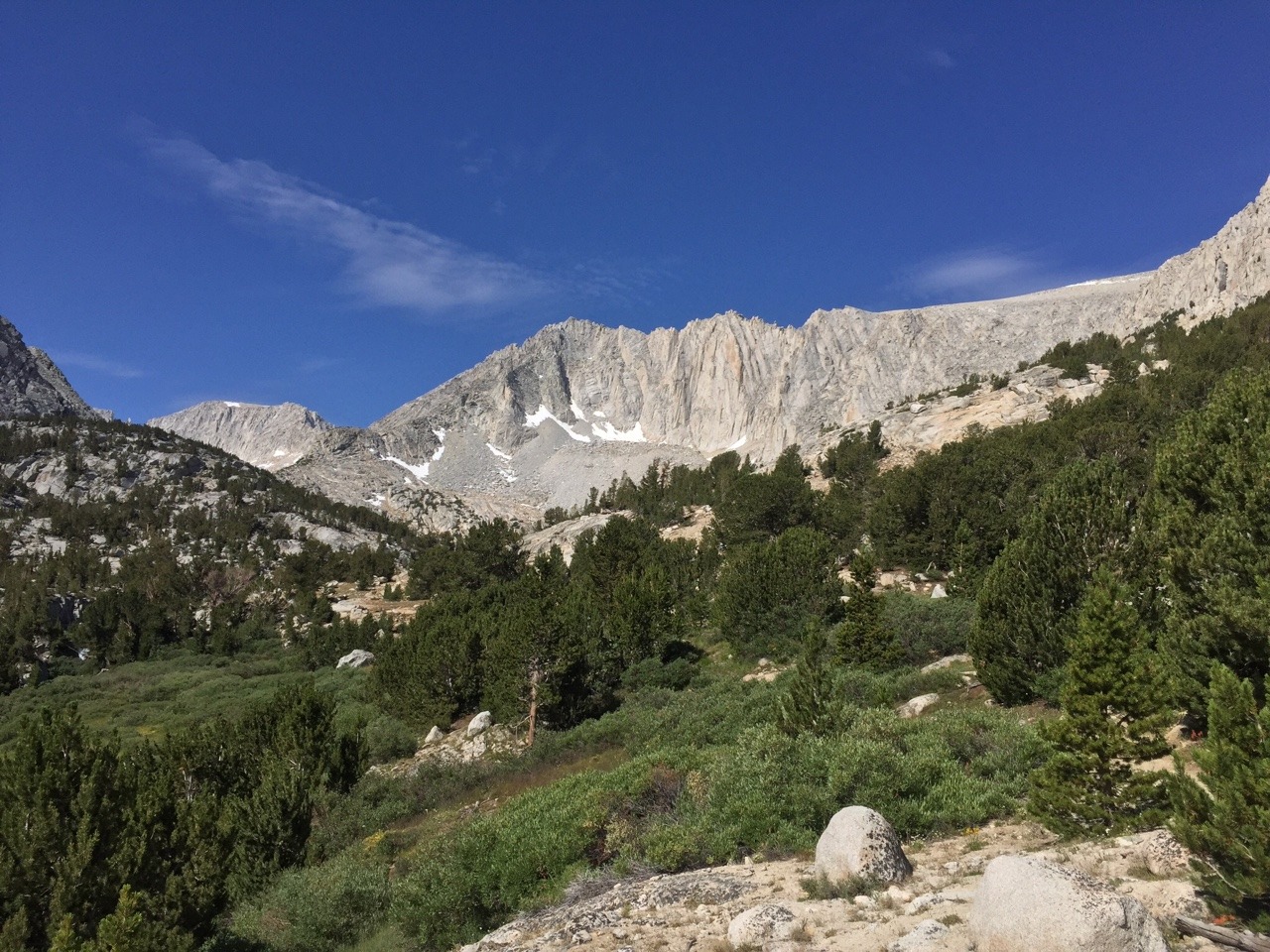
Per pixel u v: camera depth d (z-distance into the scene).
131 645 77.56
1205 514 16.23
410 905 15.71
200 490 156.38
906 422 110.56
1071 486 21.98
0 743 47.06
